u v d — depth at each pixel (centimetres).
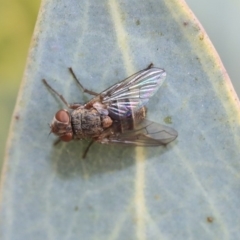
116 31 8
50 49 8
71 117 8
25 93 8
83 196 8
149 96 8
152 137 8
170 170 8
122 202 8
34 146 8
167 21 8
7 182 8
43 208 8
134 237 8
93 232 8
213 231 8
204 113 8
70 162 8
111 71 8
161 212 8
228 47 9
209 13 9
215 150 8
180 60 8
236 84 9
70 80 8
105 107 8
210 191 8
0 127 9
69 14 8
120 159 8
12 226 8
